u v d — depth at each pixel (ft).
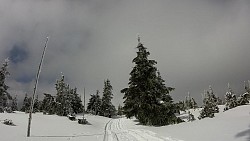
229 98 237.25
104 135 81.25
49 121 133.28
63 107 228.63
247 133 38.11
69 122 154.92
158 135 61.36
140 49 123.44
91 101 325.01
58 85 232.94
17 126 89.35
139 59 120.16
